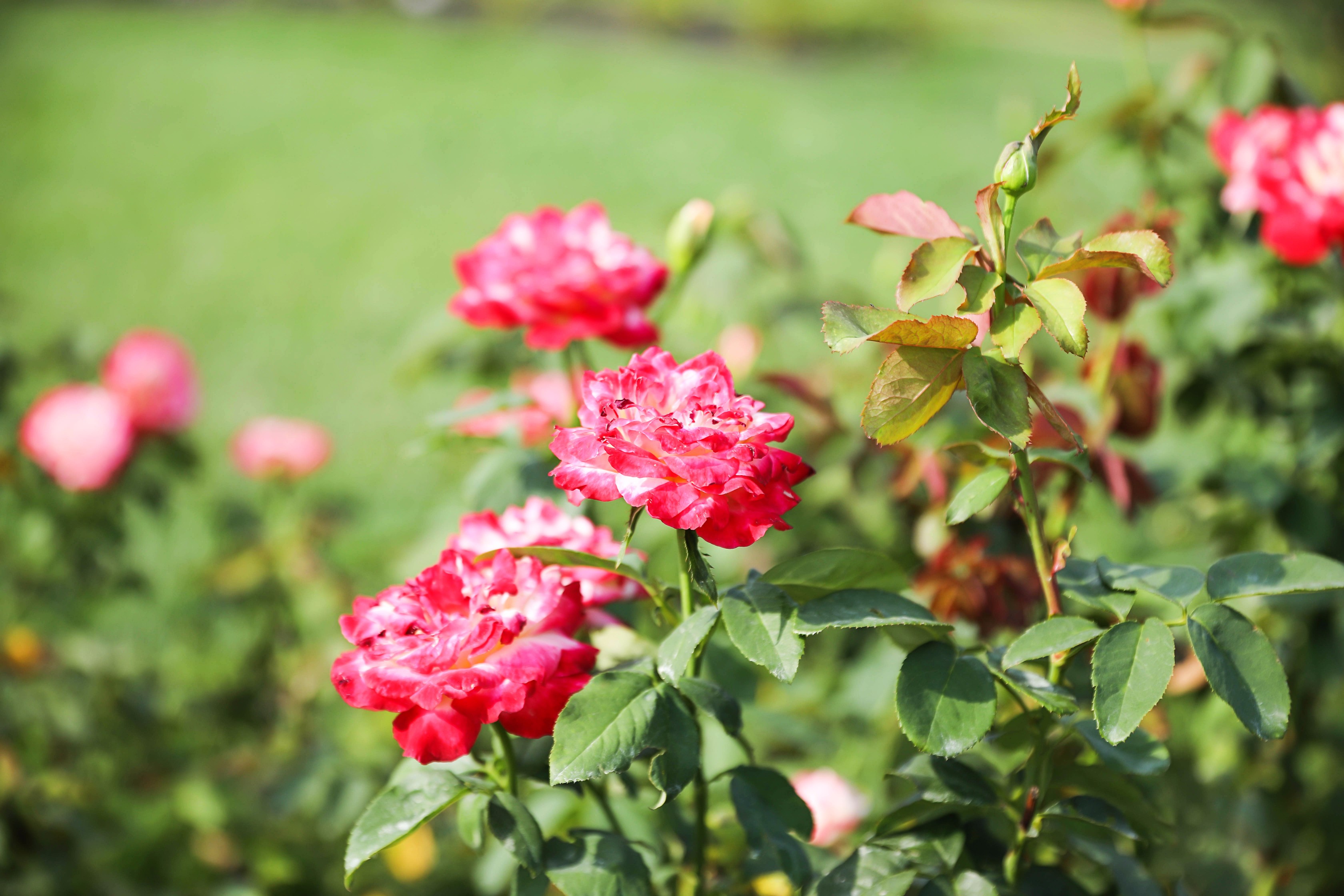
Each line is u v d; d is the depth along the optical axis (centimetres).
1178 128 147
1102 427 117
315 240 555
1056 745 98
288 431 208
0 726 169
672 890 105
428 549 140
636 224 562
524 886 96
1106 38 1097
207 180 634
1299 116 127
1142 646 92
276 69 849
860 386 151
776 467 91
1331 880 145
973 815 102
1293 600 127
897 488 124
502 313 118
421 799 95
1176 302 132
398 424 373
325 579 189
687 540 93
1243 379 133
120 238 547
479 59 916
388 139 712
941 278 93
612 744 92
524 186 631
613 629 104
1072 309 90
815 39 998
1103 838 100
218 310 473
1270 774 141
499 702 92
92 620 207
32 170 635
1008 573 114
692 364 95
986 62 955
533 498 103
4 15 959
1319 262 130
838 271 480
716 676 108
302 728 183
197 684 203
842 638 152
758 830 98
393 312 472
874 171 645
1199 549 136
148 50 884
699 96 823
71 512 175
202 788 170
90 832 158
